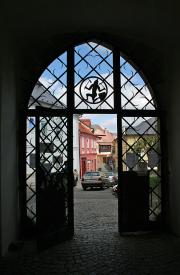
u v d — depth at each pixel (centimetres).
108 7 648
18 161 767
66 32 775
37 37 752
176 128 757
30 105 798
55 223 716
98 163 6169
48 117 736
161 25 696
